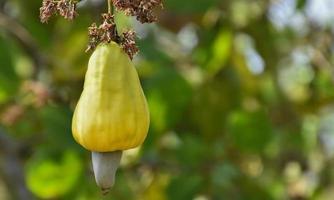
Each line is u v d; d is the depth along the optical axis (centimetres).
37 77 163
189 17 165
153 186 161
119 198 160
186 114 164
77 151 150
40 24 166
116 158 92
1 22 164
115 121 91
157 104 151
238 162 162
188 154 156
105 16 92
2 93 153
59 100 154
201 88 163
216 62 161
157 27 163
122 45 92
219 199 156
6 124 153
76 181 153
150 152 154
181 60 163
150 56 155
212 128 164
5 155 164
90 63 92
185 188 154
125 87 92
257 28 174
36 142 162
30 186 152
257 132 160
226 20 164
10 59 154
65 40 165
